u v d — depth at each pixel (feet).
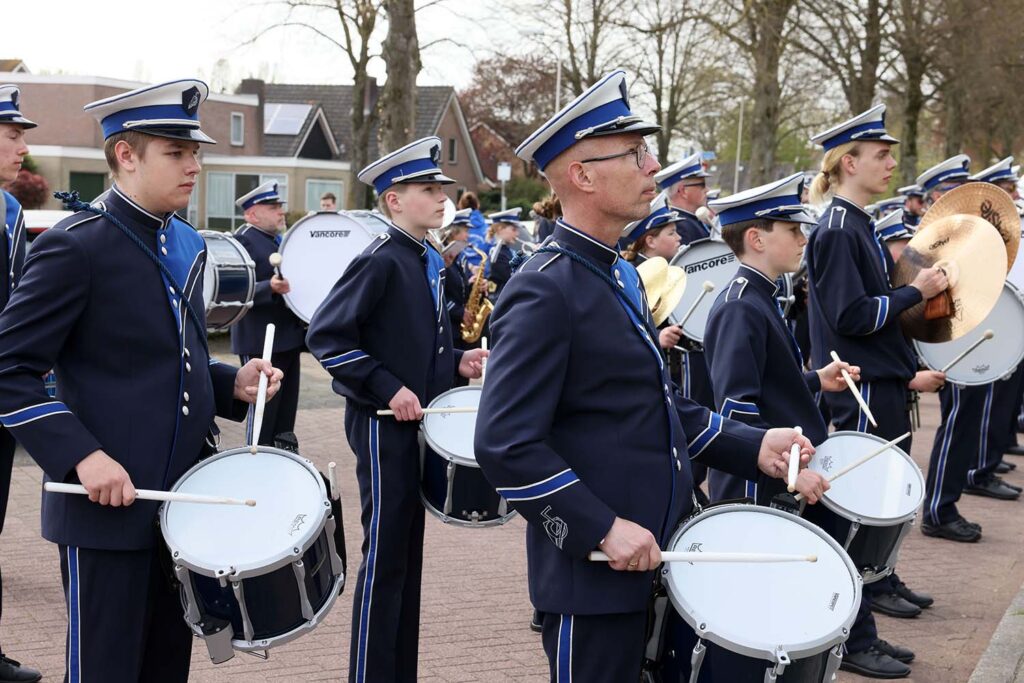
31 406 9.82
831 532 13.19
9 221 15.40
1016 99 86.74
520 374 8.78
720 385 13.25
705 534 9.89
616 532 8.57
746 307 13.38
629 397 9.14
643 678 9.37
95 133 134.10
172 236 11.05
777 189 13.44
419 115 158.10
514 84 156.56
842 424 17.40
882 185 17.07
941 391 23.17
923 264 17.78
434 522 22.89
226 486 10.62
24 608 16.98
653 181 9.32
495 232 42.06
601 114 9.12
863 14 76.02
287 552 9.84
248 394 11.56
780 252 13.58
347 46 84.33
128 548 10.16
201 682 14.60
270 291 27.27
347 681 14.73
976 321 16.84
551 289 8.93
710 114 143.64
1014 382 26.48
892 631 17.60
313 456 28.27
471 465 13.57
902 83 86.02
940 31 75.72
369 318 14.34
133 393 10.39
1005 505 26.08
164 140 10.42
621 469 9.05
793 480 9.65
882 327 16.65
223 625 9.98
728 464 10.29
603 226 9.32
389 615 13.80
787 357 13.56
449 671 15.21
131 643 10.32
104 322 10.33
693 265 24.75
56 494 10.36
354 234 28.40
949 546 22.54
